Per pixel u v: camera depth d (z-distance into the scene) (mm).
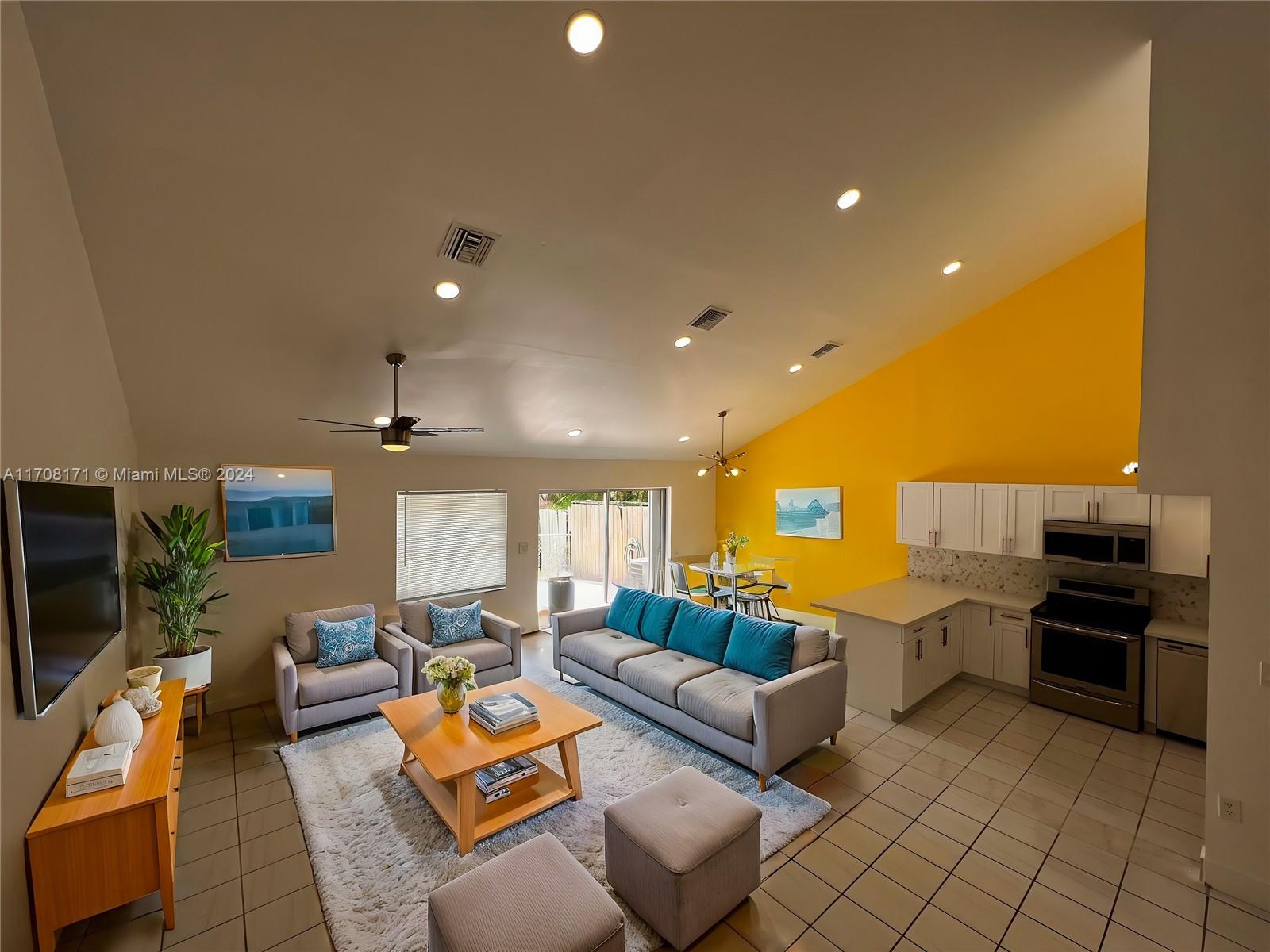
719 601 7055
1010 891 2473
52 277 2186
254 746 3846
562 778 3279
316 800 3184
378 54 1907
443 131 2242
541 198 2680
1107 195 3793
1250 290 2314
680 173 2680
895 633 4172
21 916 1900
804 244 3455
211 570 4402
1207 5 2340
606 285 3492
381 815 3041
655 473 7539
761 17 1994
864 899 2430
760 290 3900
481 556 6012
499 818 2875
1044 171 3283
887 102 2488
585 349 4258
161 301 2932
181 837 2891
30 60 1768
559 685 4957
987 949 2176
